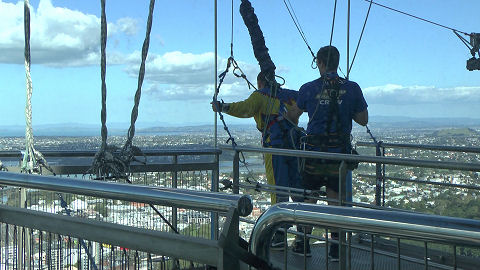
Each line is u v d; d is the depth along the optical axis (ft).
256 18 18.34
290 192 16.22
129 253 7.56
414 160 11.50
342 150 15.16
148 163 16.26
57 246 8.33
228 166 17.12
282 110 17.34
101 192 6.79
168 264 7.10
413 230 4.92
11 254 9.18
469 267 12.91
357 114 15.47
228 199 5.96
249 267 5.92
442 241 4.81
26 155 12.44
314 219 5.51
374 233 5.17
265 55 17.92
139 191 6.50
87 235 7.03
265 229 5.85
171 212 15.96
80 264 8.00
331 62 15.37
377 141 18.03
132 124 10.70
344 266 10.41
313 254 14.99
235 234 5.88
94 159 10.59
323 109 15.14
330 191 15.43
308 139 15.38
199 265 6.86
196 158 17.04
